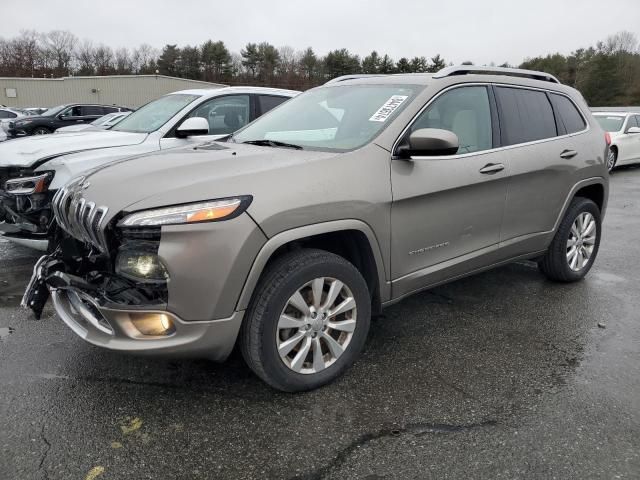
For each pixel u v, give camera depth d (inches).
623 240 250.4
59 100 1860.2
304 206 102.5
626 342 138.1
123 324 96.0
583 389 114.3
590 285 182.4
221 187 97.4
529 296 170.6
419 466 89.7
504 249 150.0
